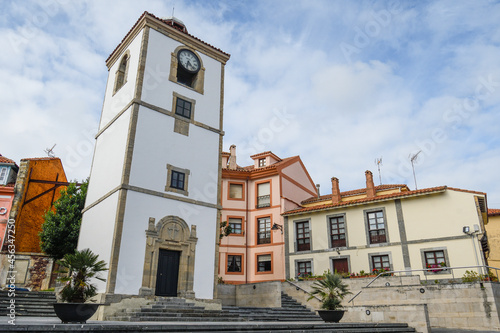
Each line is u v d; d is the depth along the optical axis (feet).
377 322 46.03
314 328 36.76
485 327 50.14
